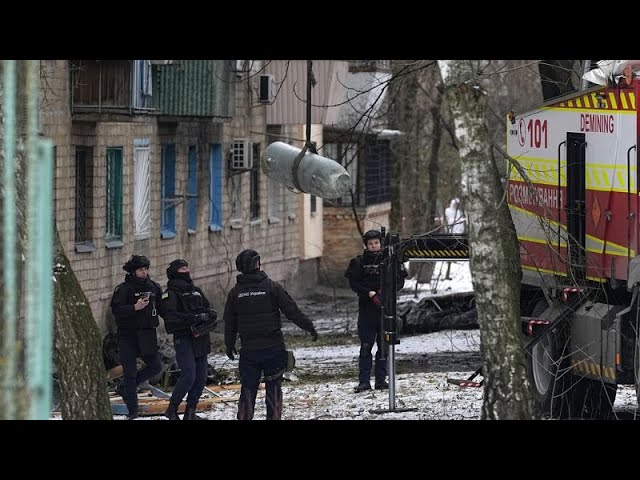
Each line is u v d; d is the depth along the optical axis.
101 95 72.12
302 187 60.38
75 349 34.72
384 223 143.50
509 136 50.97
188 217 94.19
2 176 32.16
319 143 126.44
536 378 45.44
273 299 41.16
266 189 112.69
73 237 71.81
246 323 41.09
